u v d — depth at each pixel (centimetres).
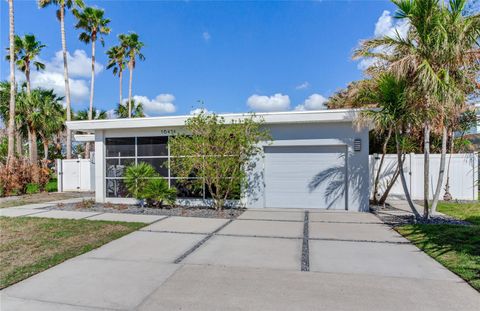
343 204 947
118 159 1113
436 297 344
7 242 583
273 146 979
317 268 440
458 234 602
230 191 970
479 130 1464
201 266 452
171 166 972
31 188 1509
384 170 1197
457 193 1152
